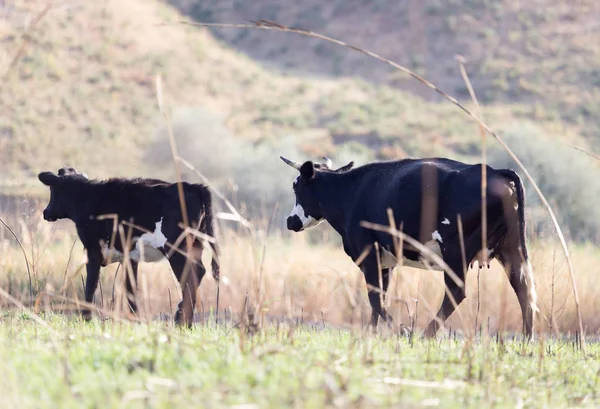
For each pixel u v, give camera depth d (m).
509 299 40.03
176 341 19.80
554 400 18.16
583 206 91.44
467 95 172.75
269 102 155.62
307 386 15.34
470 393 17.14
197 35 177.50
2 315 28.80
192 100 148.00
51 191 32.62
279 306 38.38
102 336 20.19
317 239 78.50
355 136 141.12
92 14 162.12
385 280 31.66
